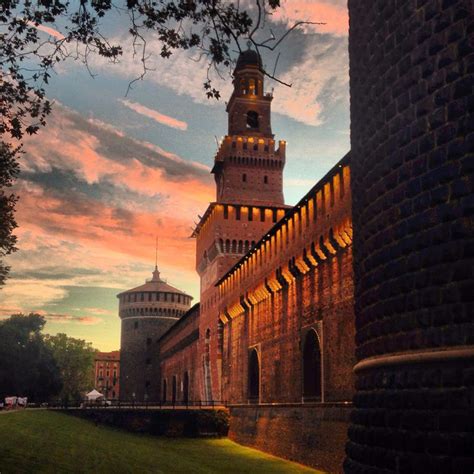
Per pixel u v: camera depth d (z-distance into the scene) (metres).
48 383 98.94
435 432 9.86
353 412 13.01
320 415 37.16
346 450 13.17
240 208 72.31
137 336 120.25
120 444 44.31
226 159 76.62
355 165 14.03
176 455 43.34
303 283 42.03
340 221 34.66
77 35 14.42
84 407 73.12
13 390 92.31
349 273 34.09
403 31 11.67
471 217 9.76
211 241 72.94
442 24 10.66
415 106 11.16
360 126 13.65
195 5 13.73
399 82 11.71
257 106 80.25
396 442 10.76
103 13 13.92
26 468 24.59
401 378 10.80
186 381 89.19
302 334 41.38
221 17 13.49
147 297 121.56
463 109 10.09
